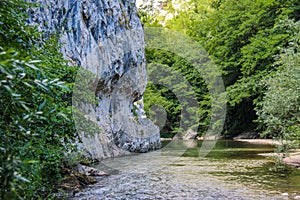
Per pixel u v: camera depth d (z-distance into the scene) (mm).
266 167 7914
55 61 3680
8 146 1356
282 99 6074
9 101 1406
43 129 2533
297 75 5980
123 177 6793
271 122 6273
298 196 4820
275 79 6598
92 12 9453
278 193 5094
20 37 1955
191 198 4949
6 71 1153
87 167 7094
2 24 1709
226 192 5270
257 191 5273
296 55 6344
